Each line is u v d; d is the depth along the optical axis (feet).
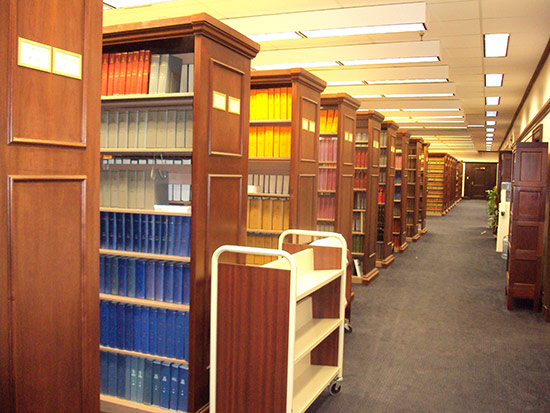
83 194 6.21
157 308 10.40
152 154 11.93
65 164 5.94
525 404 11.10
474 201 106.52
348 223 20.33
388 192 27.48
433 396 11.45
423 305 19.97
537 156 18.90
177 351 10.26
